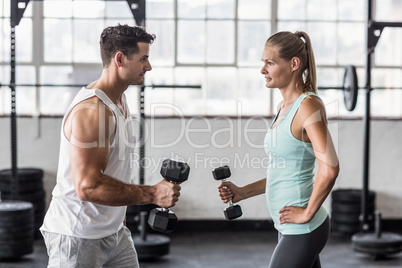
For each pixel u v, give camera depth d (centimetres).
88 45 712
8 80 709
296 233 283
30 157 702
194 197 707
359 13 723
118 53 268
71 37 710
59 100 714
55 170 704
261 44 718
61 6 706
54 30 708
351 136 712
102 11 709
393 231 713
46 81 712
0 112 708
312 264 287
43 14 705
